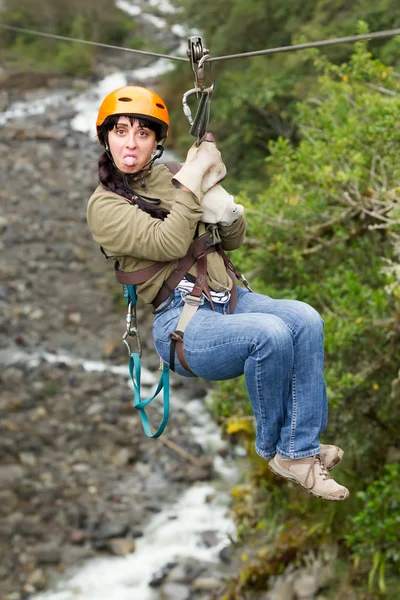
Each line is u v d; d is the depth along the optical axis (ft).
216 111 54.24
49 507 31.71
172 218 8.96
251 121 51.29
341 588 23.72
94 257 54.13
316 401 8.67
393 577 22.86
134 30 106.01
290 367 8.50
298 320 8.71
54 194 63.57
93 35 102.12
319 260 21.52
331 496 8.70
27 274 51.55
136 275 9.43
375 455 23.59
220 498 31.68
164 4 113.91
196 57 9.20
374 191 18.69
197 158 9.19
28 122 78.69
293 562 25.63
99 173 9.49
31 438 35.76
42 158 70.44
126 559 28.94
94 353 43.39
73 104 83.97
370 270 20.18
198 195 9.04
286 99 48.85
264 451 8.91
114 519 30.89
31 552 29.27
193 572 27.58
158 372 41.45
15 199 62.34
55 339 44.78
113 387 39.88
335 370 19.45
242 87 49.90
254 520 28.81
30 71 93.20
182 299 9.26
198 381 40.22
